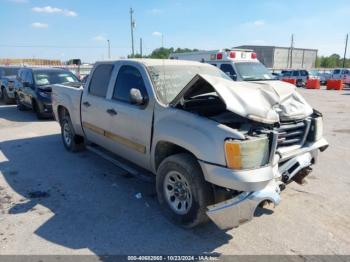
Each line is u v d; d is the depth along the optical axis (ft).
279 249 10.72
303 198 14.56
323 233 11.69
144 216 12.84
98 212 13.16
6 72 53.01
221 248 10.78
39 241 11.07
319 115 14.20
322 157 20.94
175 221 12.12
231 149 10.01
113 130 15.71
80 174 17.53
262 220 12.60
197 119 11.29
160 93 13.34
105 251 10.56
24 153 21.66
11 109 44.34
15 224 12.18
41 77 37.04
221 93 10.84
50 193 15.05
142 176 14.56
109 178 16.93
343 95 70.69
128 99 14.79
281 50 260.21
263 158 10.45
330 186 15.96
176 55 51.70
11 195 14.82
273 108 11.78
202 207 11.05
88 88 18.21
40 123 33.37
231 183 10.02
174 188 12.19
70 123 20.88
